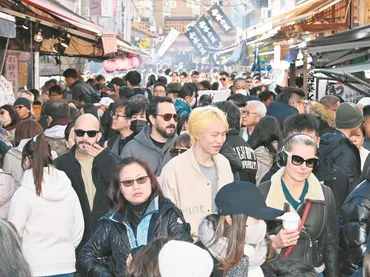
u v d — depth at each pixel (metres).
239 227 3.62
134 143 6.87
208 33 62.47
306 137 4.93
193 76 24.58
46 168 5.43
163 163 6.79
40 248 5.39
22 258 2.98
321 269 4.99
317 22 22.58
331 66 14.05
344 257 5.10
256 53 30.47
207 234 3.67
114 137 8.43
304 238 4.84
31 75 16.16
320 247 5.01
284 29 23.22
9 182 5.69
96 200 5.93
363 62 12.67
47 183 5.40
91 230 5.92
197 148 5.62
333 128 8.16
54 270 5.43
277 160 5.08
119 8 52.41
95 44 18.98
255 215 3.62
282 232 4.38
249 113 8.80
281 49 19.20
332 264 5.05
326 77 12.99
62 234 5.48
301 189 5.04
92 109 9.97
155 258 3.18
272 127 6.82
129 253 4.53
